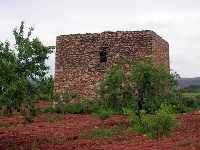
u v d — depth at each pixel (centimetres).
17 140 2244
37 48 2058
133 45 4088
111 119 2961
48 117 3334
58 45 4353
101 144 2069
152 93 2820
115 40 4141
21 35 2088
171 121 2273
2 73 1923
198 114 3036
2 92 1930
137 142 2064
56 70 4334
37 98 2088
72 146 2045
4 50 2019
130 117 2564
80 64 4234
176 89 3278
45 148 2017
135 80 2831
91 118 3231
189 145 1889
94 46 4200
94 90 4119
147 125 2348
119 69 2973
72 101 4131
